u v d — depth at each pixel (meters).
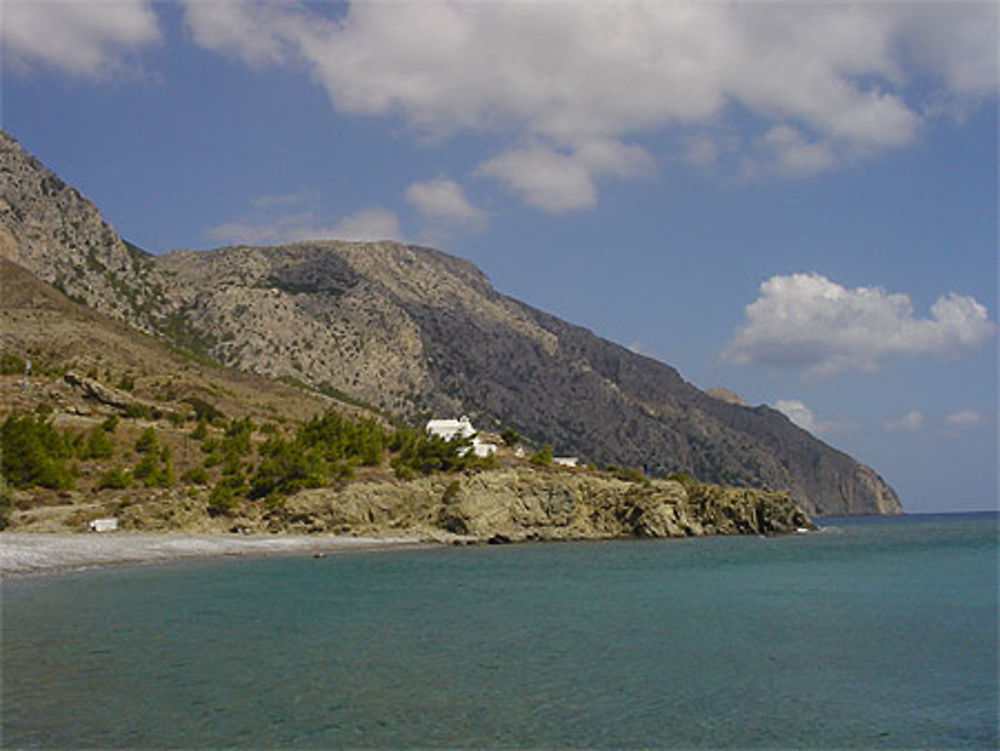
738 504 146.12
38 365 164.00
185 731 25.47
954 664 35.59
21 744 23.95
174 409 156.50
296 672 32.84
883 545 115.88
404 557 89.69
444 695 30.09
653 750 24.97
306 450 128.62
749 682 32.50
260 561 79.56
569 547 109.81
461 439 141.50
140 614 45.44
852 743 25.81
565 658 36.34
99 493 104.69
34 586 57.16
